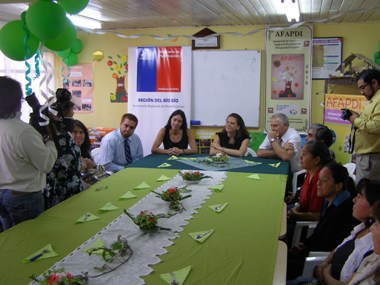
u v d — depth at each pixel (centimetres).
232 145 410
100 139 546
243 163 358
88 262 152
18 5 369
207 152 534
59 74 564
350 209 215
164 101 539
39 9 218
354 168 373
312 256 210
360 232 175
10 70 465
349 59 446
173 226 191
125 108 562
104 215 208
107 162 379
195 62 524
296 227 256
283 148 378
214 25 509
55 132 238
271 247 168
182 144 427
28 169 204
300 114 497
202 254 160
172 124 421
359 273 141
